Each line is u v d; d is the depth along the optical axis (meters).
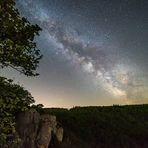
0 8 20.56
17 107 21.67
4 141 23.30
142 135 42.56
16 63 21.73
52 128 31.77
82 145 34.38
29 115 29.83
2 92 20.36
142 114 53.31
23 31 21.55
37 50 22.28
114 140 38.69
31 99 22.83
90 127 40.25
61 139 32.47
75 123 40.28
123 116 49.94
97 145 36.53
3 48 20.66
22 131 28.83
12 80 21.14
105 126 42.03
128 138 40.31
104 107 56.12
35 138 29.08
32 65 22.08
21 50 21.17
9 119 20.61
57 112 43.41
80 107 54.69
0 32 20.94
